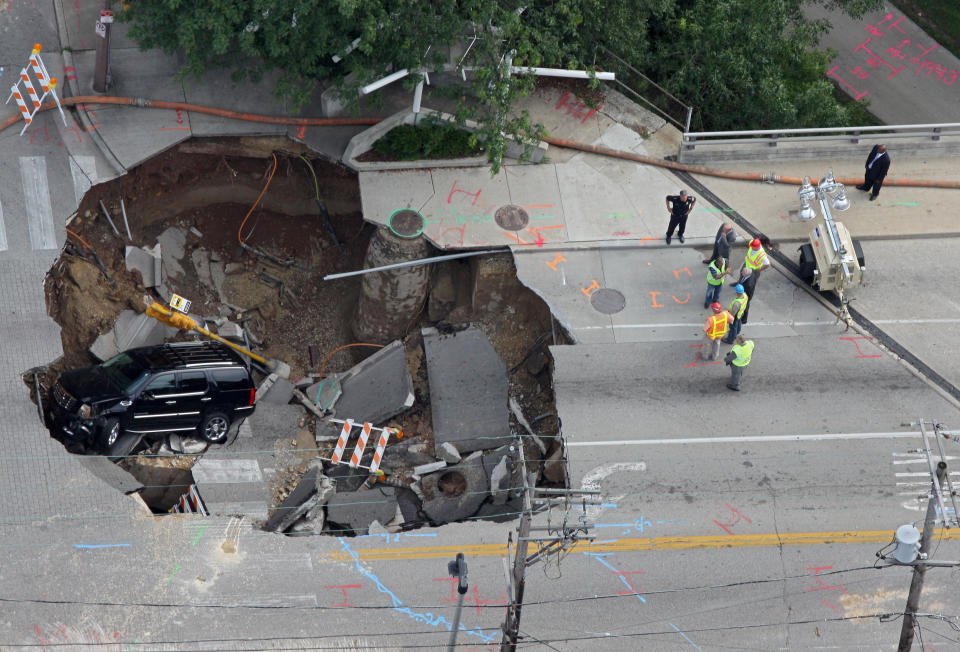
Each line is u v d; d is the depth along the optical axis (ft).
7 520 181.68
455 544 186.50
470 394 222.48
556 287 216.74
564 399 202.39
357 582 180.86
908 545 142.00
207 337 228.02
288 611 176.96
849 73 310.86
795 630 178.29
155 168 227.40
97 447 199.41
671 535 187.11
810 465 195.11
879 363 208.64
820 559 185.16
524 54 220.02
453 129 228.84
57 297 213.05
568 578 182.39
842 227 213.46
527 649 174.81
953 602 181.68
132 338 220.02
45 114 226.79
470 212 224.33
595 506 189.98
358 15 202.90
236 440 211.82
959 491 191.31
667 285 219.00
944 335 213.05
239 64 221.25
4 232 212.02
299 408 221.25
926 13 324.80
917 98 305.73
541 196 228.63
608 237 223.71
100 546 180.65
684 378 206.18
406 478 213.25
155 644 172.14
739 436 198.39
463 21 214.48
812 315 216.13
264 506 199.31
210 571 180.14
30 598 174.50
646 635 176.96
